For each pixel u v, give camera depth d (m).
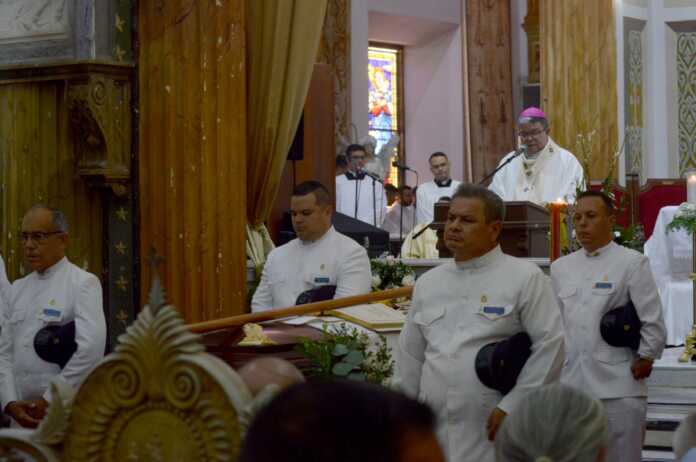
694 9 18.50
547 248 9.66
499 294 4.96
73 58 8.48
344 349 5.47
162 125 8.69
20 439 2.35
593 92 16.16
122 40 8.59
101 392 2.27
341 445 1.37
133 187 8.63
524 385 4.85
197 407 2.18
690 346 9.78
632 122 18.14
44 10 8.64
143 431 2.24
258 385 2.55
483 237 5.02
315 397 1.41
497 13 21.17
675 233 11.34
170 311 2.22
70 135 8.61
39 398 6.15
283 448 1.37
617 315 6.60
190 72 8.78
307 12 9.46
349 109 19.12
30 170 8.60
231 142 9.02
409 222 16.59
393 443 1.38
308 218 6.95
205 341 5.89
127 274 8.65
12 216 8.62
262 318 6.02
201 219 8.84
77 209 8.61
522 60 21.41
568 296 6.77
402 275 8.38
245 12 9.36
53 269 6.22
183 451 2.20
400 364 5.23
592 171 16.05
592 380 6.64
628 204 13.74
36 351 6.14
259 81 9.38
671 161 18.58
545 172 11.67
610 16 16.38
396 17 20.80
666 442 8.35
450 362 4.96
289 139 9.48
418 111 21.77
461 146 21.34
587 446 2.24
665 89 18.61
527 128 11.67
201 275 8.84
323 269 6.93
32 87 8.65
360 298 6.30
